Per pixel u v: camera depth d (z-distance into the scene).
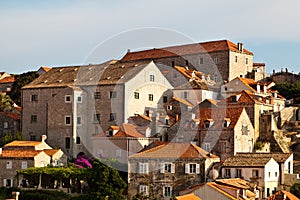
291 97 188.00
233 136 135.12
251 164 121.62
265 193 119.38
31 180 125.06
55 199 117.75
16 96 191.75
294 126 162.00
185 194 102.38
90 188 111.81
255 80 196.62
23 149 133.38
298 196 119.44
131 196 109.75
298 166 140.12
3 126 158.50
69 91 143.38
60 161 133.62
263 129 152.88
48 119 146.88
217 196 101.69
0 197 120.25
